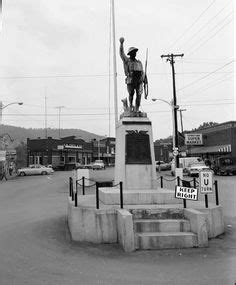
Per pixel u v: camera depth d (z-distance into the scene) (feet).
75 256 27.50
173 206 34.86
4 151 153.89
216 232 33.55
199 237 29.94
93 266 24.99
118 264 25.49
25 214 47.29
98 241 31.63
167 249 29.45
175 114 122.52
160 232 31.30
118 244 31.14
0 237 33.37
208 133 173.99
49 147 240.32
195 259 26.53
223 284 21.02
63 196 70.69
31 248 29.55
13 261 25.94
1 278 22.24
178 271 23.79
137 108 43.68
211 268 24.26
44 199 66.39
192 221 31.30
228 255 27.35
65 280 21.98
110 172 168.76
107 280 22.04
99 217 31.86
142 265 25.23
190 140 174.29
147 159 41.09
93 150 308.60
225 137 157.28
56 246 30.27
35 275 22.89
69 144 263.29
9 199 68.69
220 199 60.95
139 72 43.62
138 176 40.60
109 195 36.22
